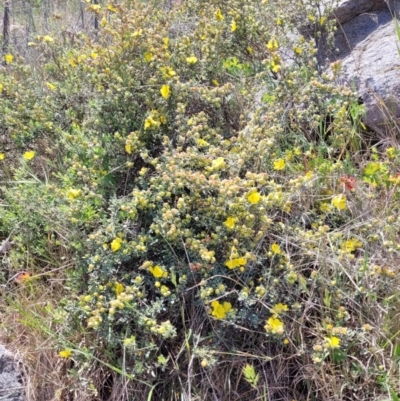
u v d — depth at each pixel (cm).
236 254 223
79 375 225
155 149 299
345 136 305
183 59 326
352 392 213
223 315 214
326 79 316
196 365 228
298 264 241
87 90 339
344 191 264
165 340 234
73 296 250
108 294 237
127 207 251
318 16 366
